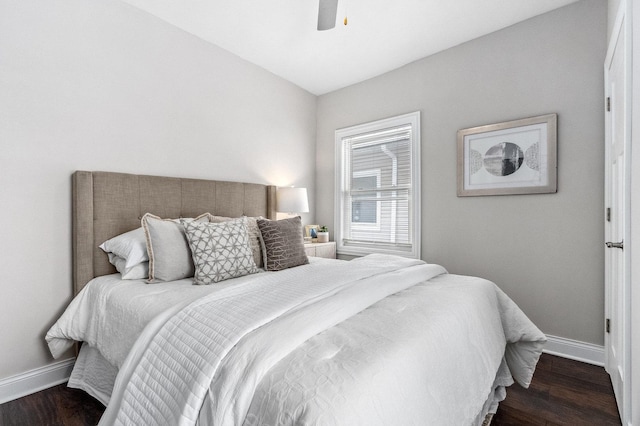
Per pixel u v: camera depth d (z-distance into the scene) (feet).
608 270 6.74
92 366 5.92
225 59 9.70
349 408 2.46
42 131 6.31
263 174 10.94
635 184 4.48
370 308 4.54
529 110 8.09
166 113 8.32
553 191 7.69
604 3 7.13
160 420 3.14
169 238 6.37
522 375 5.78
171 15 8.04
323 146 12.90
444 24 8.34
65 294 6.61
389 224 11.14
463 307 4.74
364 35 8.86
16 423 5.23
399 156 10.87
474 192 8.92
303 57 10.12
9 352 5.95
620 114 5.60
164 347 3.69
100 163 7.11
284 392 2.61
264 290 4.96
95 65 7.04
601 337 7.17
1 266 5.87
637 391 4.34
